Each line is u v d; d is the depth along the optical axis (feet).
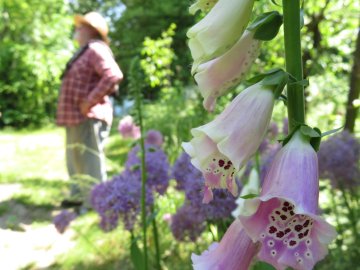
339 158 9.39
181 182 8.68
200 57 3.81
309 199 3.38
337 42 19.20
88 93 16.96
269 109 3.70
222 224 8.10
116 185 8.66
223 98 13.14
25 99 52.60
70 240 14.74
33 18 54.24
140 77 7.93
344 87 19.16
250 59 4.00
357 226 10.39
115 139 32.81
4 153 33.01
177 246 11.15
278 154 3.66
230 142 3.56
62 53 53.21
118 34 61.16
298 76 3.82
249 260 4.03
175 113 18.38
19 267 13.28
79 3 84.23
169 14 56.34
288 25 3.77
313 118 17.81
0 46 52.01
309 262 3.22
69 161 17.70
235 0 3.73
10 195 20.18
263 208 3.38
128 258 12.46
